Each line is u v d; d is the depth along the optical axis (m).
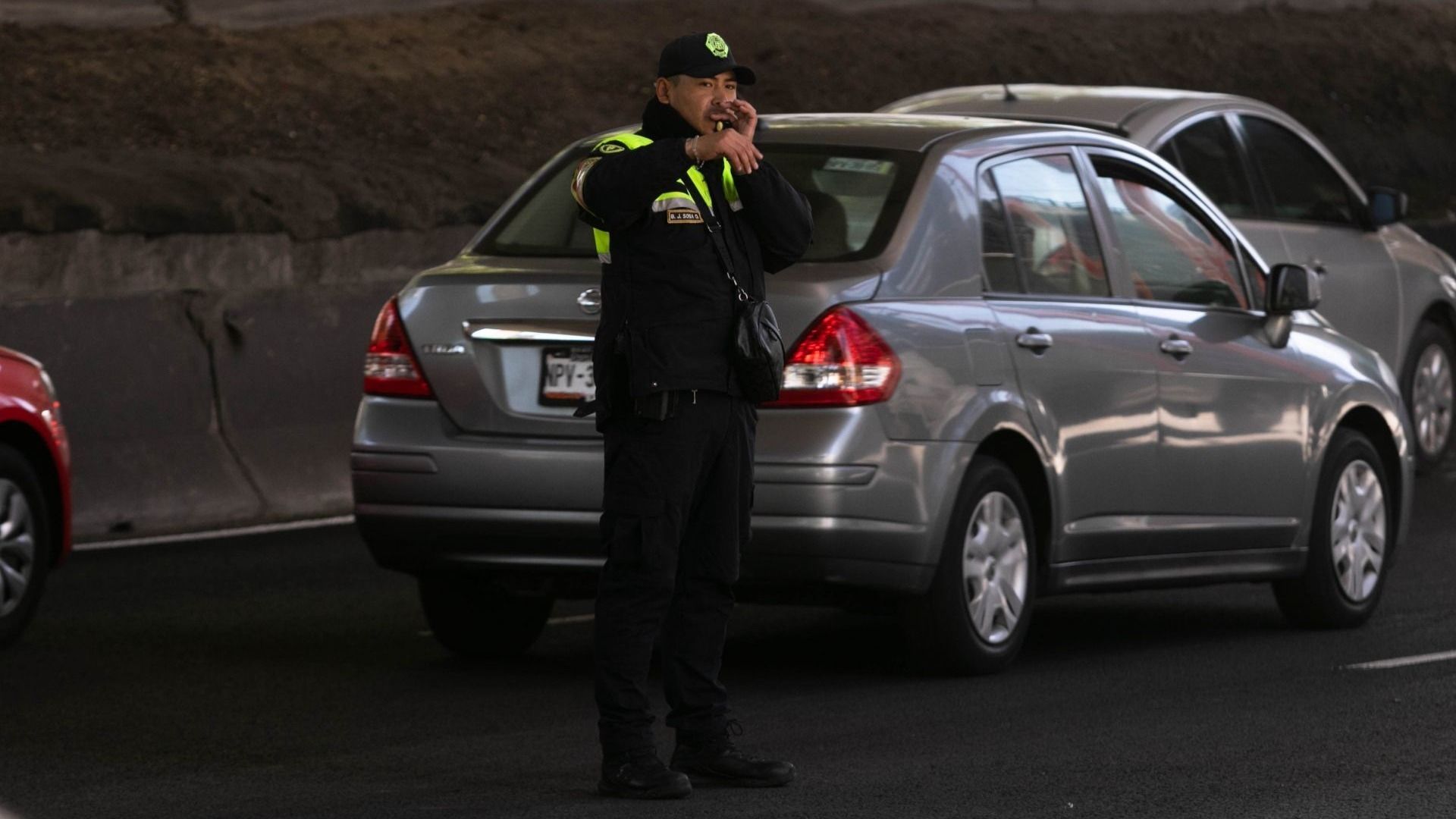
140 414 40.09
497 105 58.62
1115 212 27.70
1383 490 30.34
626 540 19.05
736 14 70.88
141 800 19.56
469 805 19.22
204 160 47.31
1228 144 39.81
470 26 63.84
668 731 22.77
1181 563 27.78
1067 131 27.61
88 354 39.53
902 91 69.31
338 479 42.59
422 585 26.66
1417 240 45.38
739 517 19.56
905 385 23.92
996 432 25.08
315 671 26.41
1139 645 28.31
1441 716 23.39
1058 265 26.61
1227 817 18.83
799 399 23.56
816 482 23.42
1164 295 28.00
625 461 19.06
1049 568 26.16
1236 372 28.20
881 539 23.78
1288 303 29.02
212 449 40.97
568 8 67.31
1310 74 81.88
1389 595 32.34
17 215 41.50
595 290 24.30
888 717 23.16
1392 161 79.19
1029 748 21.58
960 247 25.25
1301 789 19.88
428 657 27.44
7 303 38.59
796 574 23.72
